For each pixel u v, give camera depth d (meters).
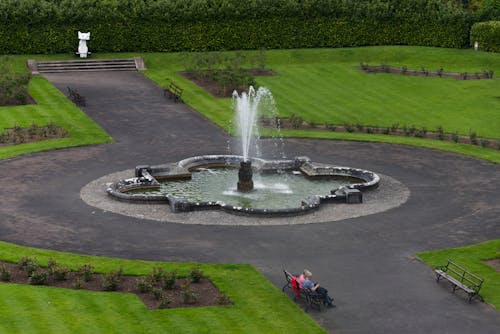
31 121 62.75
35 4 84.62
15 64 81.31
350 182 50.88
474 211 45.44
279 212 43.78
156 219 43.31
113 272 34.91
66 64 81.75
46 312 31.61
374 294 34.44
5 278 35.03
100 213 44.09
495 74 84.56
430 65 87.81
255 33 90.31
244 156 53.25
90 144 57.88
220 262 37.66
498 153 57.78
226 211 44.47
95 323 30.83
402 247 39.84
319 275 36.38
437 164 54.94
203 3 88.56
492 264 37.78
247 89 74.69
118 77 79.44
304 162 53.16
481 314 32.72
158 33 87.88
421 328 31.48
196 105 69.75
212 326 30.97
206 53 84.00
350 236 41.22
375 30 93.50
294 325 31.25
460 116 68.44
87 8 86.56
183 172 51.16
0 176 50.31
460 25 93.31
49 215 43.62
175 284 34.97
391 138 61.38
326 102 72.12
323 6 91.50
